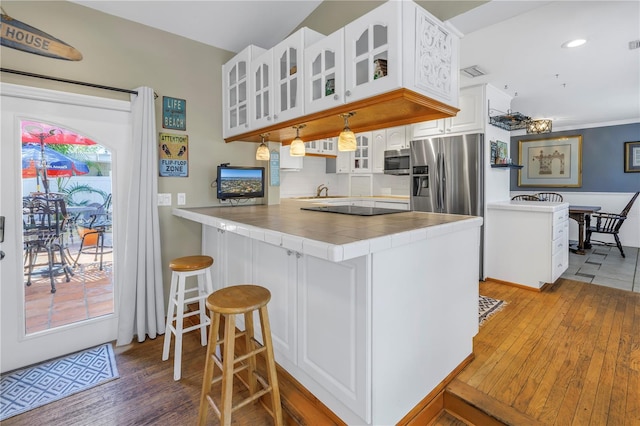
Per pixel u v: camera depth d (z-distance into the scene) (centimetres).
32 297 208
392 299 139
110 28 228
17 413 162
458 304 186
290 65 224
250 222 182
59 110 210
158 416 160
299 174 519
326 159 558
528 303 294
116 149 232
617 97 409
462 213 357
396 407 144
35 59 200
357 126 237
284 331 179
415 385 155
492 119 356
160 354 218
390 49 163
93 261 229
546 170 633
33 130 204
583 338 225
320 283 151
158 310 244
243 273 216
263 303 143
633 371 183
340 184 579
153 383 186
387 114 200
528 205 334
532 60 295
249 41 291
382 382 136
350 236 133
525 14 216
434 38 180
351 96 181
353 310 134
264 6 259
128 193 233
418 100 170
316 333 155
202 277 228
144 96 234
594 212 514
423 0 207
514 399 161
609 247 556
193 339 237
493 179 373
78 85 216
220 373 195
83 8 217
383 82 165
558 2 201
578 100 425
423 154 388
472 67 308
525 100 423
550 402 158
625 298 306
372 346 131
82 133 219
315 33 216
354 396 136
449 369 180
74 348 222
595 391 166
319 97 209
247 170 289
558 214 333
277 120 232
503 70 317
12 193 198
